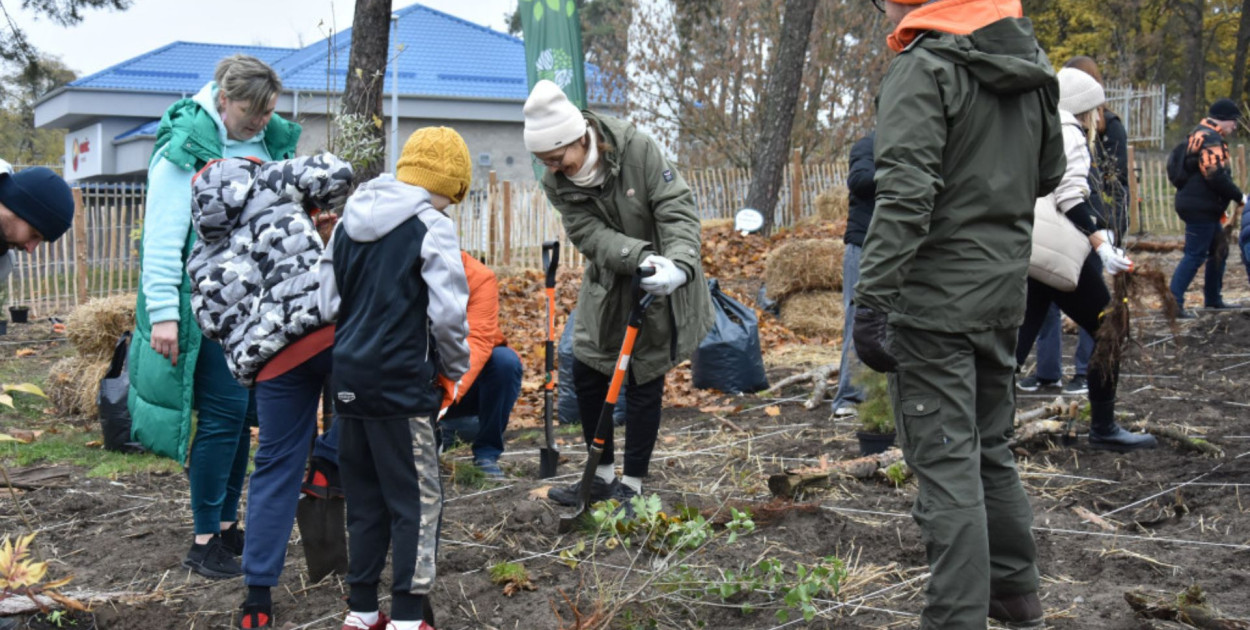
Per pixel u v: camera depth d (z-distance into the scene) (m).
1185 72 40.88
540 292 12.38
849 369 6.46
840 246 10.16
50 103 30.31
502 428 5.34
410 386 3.13
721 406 7.07
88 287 14.45
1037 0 38.84
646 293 4.30
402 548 3.15
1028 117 2.99
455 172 3.20
